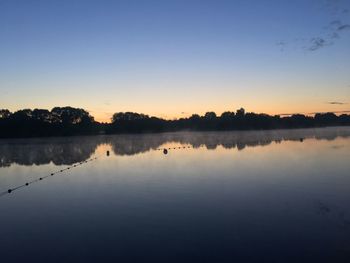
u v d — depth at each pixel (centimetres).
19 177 4338
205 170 4194
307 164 4441
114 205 2594
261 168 4231
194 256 1619
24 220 2314
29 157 6906
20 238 1959
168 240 1825
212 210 2352
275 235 1836
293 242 1733
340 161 4612
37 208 2630
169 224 2084
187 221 2130
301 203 2464
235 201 2578
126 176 3953
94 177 4009
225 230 1942
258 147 7500
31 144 11631
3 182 3988
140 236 1900
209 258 1593
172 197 2772
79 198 2903
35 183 3803
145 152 7244
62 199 2898
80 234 1981
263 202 2527
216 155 6012
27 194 3198
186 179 3578
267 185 3142
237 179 3497
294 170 3981
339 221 2028
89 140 14100
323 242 1719
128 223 2136
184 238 1844
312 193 2766
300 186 3050
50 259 1662
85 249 1759
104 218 2266
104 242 1839
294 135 12700
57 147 9856
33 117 18238
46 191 3297
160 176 3841
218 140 10944
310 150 6316
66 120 19012
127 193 2997
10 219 2356
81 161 5922
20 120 16962
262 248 1675
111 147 9312
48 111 18738
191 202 2589
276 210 2303
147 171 4278
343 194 2698
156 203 2597
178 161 5253
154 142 11306
